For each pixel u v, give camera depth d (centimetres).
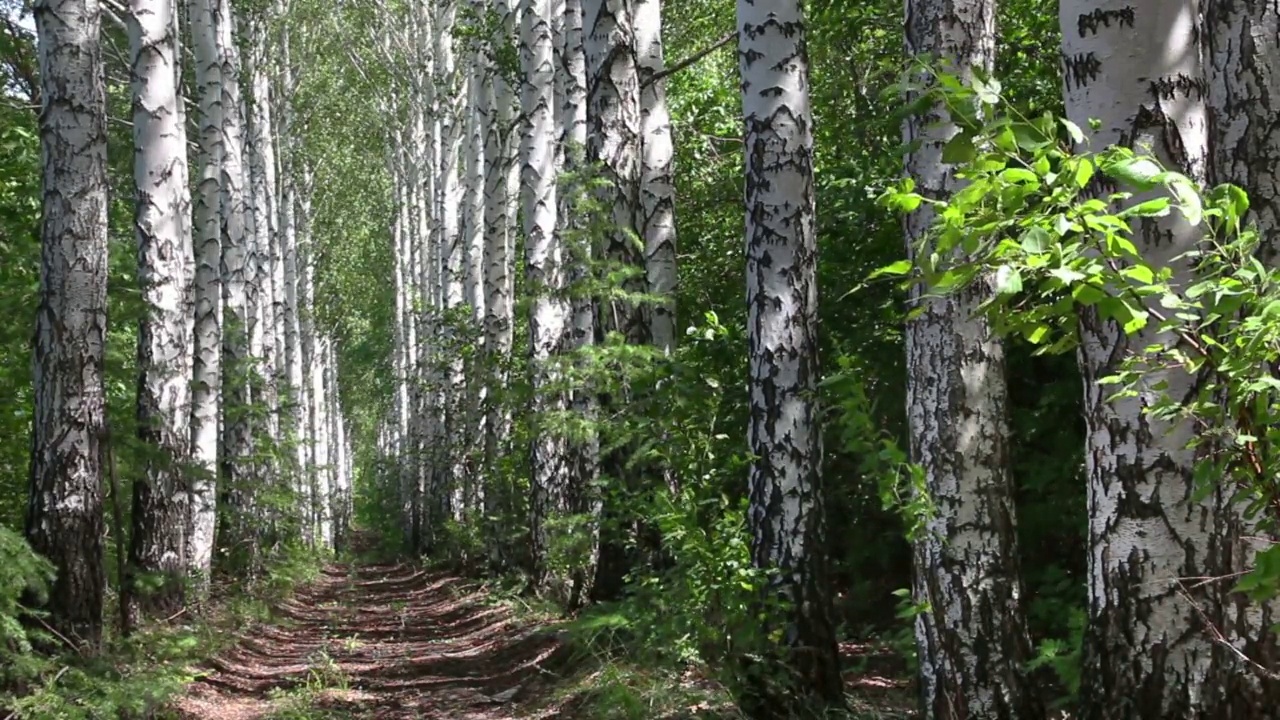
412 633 1655
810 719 678
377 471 5712
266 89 2831
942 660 563
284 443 2008
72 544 798
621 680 736
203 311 1455
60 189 816
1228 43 375
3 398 1013
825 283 1051
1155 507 371
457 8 2820
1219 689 366
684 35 1930
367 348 5612
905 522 595
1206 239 273
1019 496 882
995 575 555
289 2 3288
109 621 1079
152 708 821
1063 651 612
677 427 842
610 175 997
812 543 702
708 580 699
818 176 1238
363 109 3969
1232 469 283
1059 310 276
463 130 3072
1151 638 374
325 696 1072
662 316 1014
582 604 1302
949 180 546
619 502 862
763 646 689
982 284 551
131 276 1259
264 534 2008
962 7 549
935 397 561
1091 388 384
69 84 821
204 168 1479
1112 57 376
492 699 1005
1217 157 379
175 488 1208
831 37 1196
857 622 1076
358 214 4719
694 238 1507
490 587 1888
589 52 1016
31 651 721
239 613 1534
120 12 1394
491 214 1892
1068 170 259
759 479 713
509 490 1872
